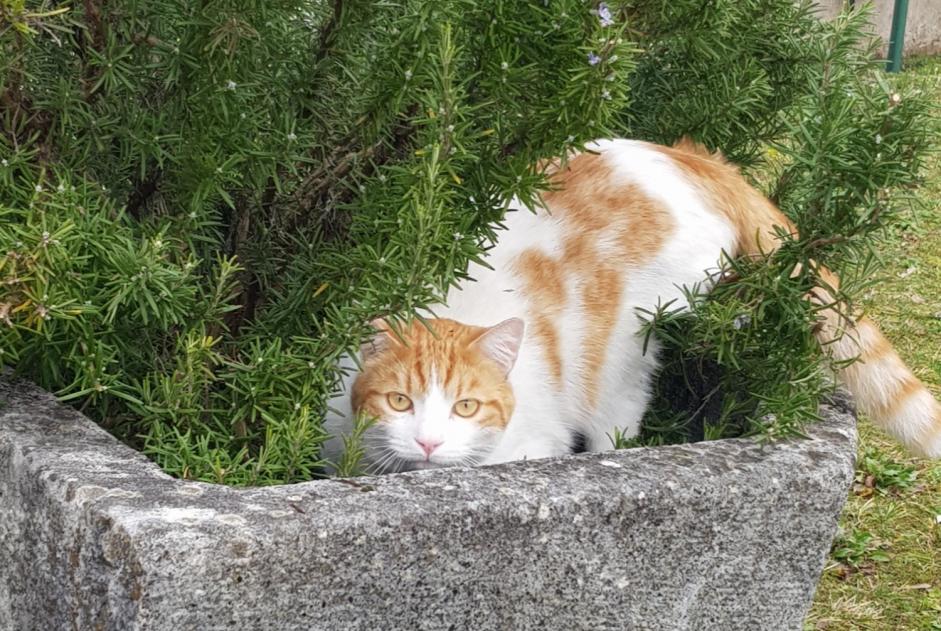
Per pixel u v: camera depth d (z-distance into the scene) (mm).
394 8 1665
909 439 1851
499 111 1641
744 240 1851
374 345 1730
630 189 1825
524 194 1622
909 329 2684
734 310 1712
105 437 1554
